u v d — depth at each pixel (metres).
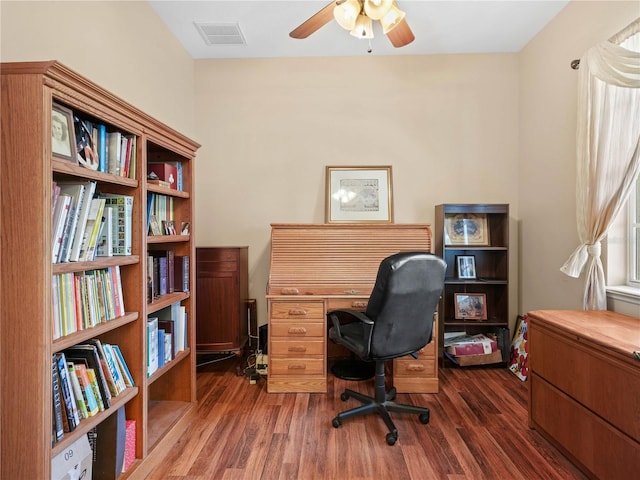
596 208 2.00
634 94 1.82
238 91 3.14
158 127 1.68
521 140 3.03
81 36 1.78
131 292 1.54
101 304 1.36
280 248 2.58
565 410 1.65
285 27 2.67
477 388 2.46
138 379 1.54
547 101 2.65
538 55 2.76
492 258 3.06
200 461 1.66
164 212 1.96
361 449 1.75
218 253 2.67
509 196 3.09
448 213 3.07
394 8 1.84
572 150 2.38
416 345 1.93
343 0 1.81
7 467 1.04
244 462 1.65
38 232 1.04
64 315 1.17
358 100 3.11
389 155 3.11
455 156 3.10
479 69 3.08
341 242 2.60
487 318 2.95
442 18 2.56
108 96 1.30
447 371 2.77
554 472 1.57
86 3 1.81
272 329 2.38
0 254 1.04
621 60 1.82
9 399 1.04
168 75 2.71
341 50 3.02
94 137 1.37
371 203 3.05
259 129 3.14
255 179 3.15
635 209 2.03
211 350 2.64
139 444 1.54
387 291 1.70
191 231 2.06
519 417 2.06
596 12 2.14
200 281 2.66
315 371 2.38
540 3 2.40
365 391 2.43
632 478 1.27
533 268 2.86
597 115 2.02
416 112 3.10
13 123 1.04
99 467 1.38
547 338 1.79
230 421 2.02
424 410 1.98
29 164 1.03
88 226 1.29
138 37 2.30
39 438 1.04
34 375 1.04
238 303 2.68
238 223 3.16
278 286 2.45
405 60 3.09
